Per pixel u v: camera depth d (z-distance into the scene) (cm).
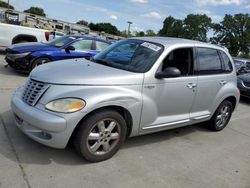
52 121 379
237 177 454
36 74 436
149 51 495
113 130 433
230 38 8144
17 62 903
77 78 412
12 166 386
